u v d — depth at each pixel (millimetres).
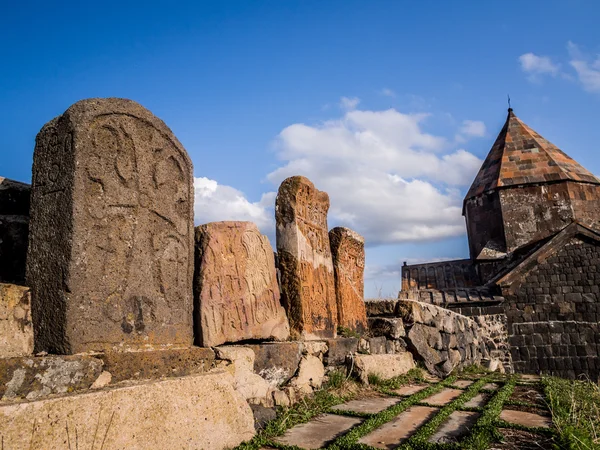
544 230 16734
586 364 13359
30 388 2828
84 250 3393
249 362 4656
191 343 4258
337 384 5969
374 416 4812
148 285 3865
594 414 5031
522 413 5344
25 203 4305
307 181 6383
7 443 2441
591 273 13859
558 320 13844
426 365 8508
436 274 18828
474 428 4391
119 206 3709
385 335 8203
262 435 4125
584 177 17266
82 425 2775
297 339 5785
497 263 17016
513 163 18031
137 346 3678
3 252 3943
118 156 3756
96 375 3195
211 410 3660
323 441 4062
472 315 14438
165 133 4215
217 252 4719
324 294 6664
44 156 3639
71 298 3266
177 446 3291
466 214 20141
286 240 6062
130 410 3061
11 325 3244
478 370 10219
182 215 4320
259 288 5301
